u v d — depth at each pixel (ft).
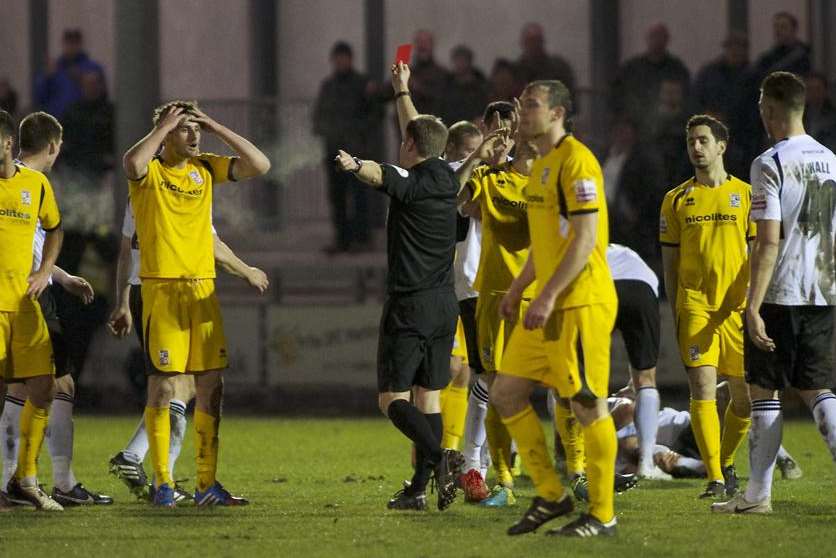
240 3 253.85
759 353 85.56
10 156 89.30
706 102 196.54
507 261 91.97
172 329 90.94
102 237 199.41
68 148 215.51
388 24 252.62
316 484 107.76
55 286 175.32
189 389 101.60
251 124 229.66
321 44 253.03
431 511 88.79
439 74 210.59
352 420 181.88
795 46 195.31
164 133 89.61
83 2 257.55
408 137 87.30
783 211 84.64
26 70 258.16
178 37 255.70
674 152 195.52
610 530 75.77
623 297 106.83
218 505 92.68
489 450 93.50
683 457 112.27
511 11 248.73
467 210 94.63
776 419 86.17
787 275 84.89
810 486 103.81
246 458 130.41
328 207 228.84
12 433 94.73
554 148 74.69
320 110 218.18
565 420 96.58
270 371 205.46
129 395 204.23
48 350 90.63
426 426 86.17
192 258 91.35
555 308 73.61
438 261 87.20
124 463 95.61
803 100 86.12
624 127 197.06
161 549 73.82
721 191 98.32
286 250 228.84
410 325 86.38
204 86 255.09
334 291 224.74
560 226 73.77
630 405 113.60
